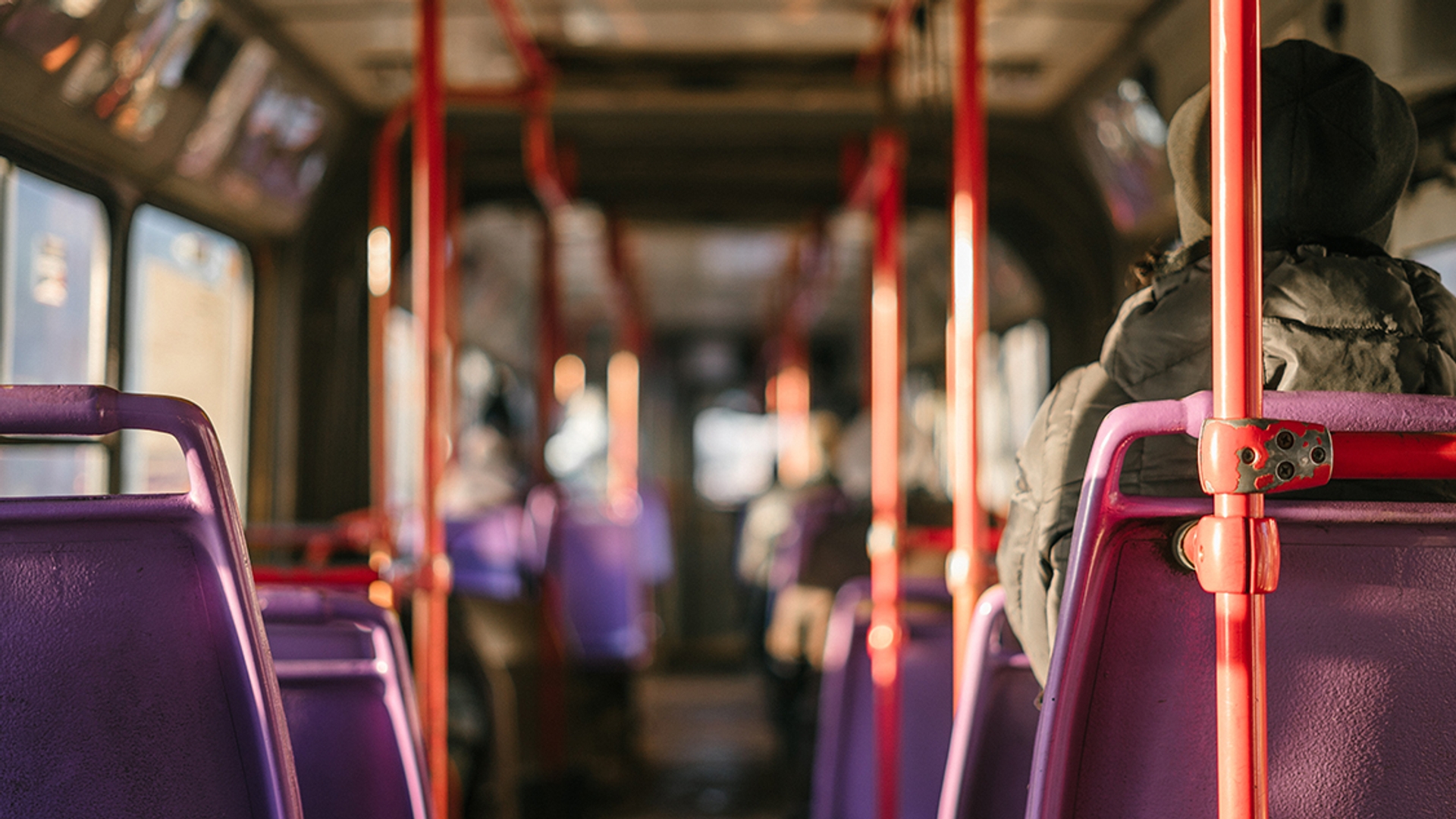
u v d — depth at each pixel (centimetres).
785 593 436
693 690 804
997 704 167
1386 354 116
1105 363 131
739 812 480
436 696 207
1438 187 223
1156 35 343
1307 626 106
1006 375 542
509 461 537
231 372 372
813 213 478
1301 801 108
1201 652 108
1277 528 101
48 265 254
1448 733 107
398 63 364
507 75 407
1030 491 137
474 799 361
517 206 467
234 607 108
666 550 802
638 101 421
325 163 400
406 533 438
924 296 683
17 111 235
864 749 282
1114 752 109
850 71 399
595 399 1076
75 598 104
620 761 571
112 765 106
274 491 385
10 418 100
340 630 169
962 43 199
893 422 273
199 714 108
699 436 1169
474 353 724
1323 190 128
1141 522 106
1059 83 399
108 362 278
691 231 644
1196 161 137
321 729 165
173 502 106
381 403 308
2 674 103
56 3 234
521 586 465
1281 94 129
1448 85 217
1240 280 97
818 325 1098
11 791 104
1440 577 106
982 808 167
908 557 339
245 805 110
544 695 452
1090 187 439
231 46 314
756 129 435
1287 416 103
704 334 1166
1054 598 124
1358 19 227
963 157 198
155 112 286
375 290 323
